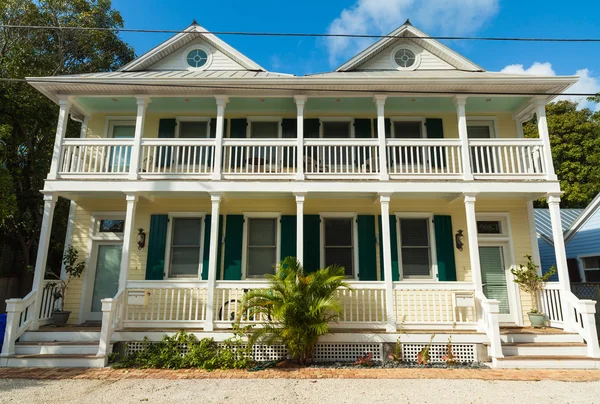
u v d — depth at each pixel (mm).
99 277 9508
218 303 8289
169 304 8664
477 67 10359
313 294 7145
